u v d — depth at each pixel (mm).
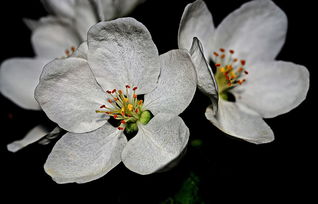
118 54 145
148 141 146
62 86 145
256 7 162
